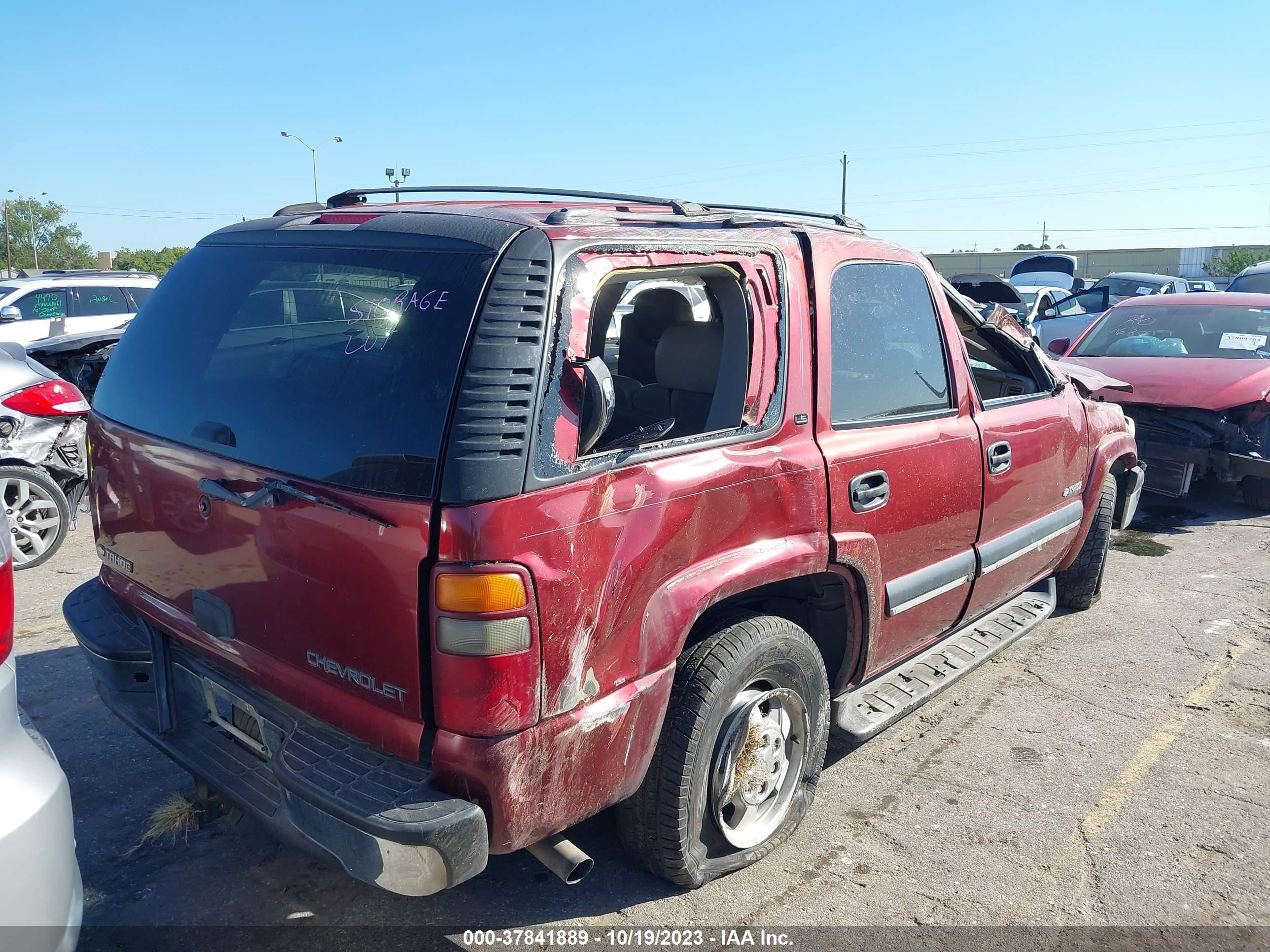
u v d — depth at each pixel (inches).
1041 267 798.5
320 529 93.1
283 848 126.5
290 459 96.9
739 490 109.0
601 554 93.9
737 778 118.6
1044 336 546.3
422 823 85.0
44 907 79.8
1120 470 222.2
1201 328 333.7
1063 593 219.0
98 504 126.8
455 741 88.7
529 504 87.3
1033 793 145.0
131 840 127.4
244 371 106.4
